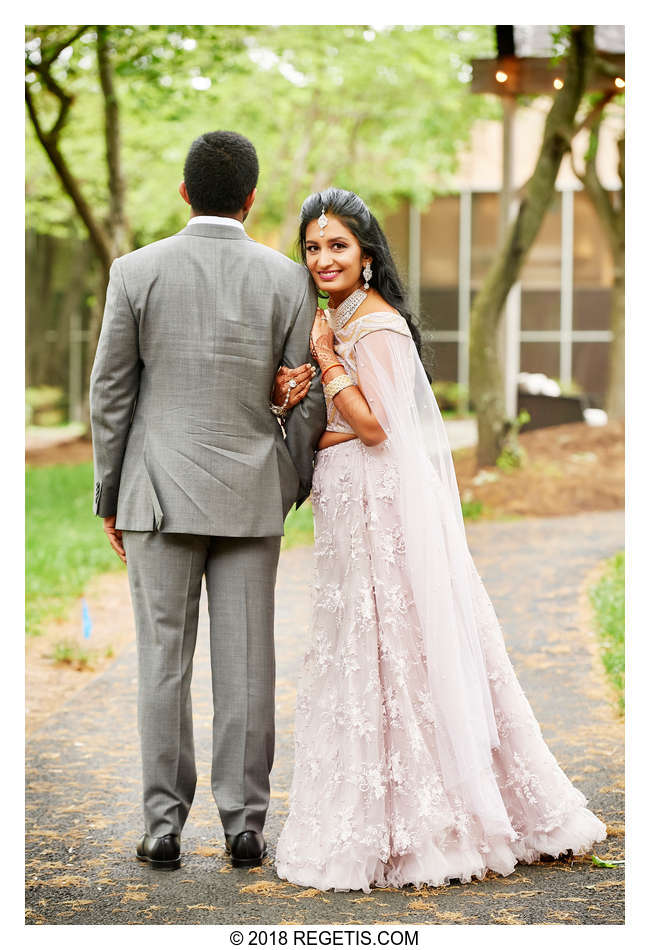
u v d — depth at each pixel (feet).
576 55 32.83
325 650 10.96
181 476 10.69
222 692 11.00
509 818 11.02
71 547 29.37
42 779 13.58
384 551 10.89
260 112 55.01
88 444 59.21
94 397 10.75
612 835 11.52
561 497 35.81
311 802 10.68
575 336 70.44
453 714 10.59
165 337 10.66
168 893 10.26
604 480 37.32
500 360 39.83
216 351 10.69
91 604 23.82
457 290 71.36
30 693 17.42
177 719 10.90
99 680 18.08
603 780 12.96
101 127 56.18
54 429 71.26
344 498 11.01
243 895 10.19
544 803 10.96
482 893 10.24
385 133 58.03
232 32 39.34
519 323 70.74
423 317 12.05
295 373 11.00
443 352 71.61
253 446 10.93
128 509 10.84
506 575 25.20
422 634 10.80
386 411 10.95
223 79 43.91
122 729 15.58
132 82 41.14
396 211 71.46
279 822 12.11
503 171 39.60
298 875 10.45
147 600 10.87
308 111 55.93
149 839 10.91
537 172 36.27
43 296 75.41
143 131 55.72
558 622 20.85
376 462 11.08
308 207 11.12
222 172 10.81
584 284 70.08
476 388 38.99
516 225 37.11
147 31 36.47
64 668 18.90
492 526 32.35
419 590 10.82
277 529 11.03
